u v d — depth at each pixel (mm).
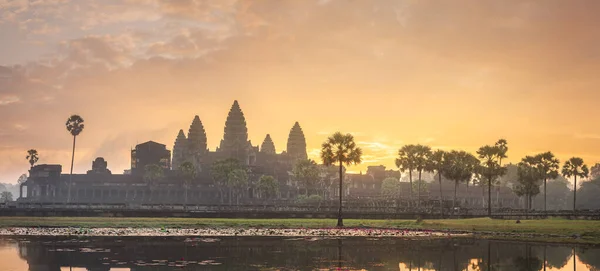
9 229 96125
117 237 84688
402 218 140500
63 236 85938
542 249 71688
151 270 52562
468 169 167500
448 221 118250
